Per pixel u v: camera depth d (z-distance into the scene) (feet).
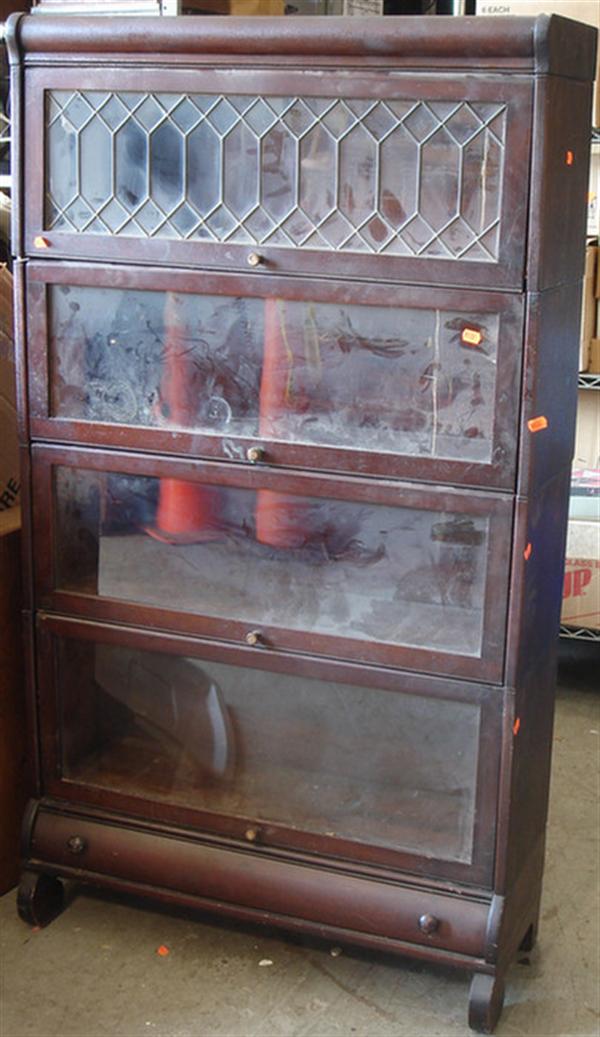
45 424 6.92
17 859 7.88
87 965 7.18
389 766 6.88
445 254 5.92
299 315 6.33
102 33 6.23
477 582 6.30
